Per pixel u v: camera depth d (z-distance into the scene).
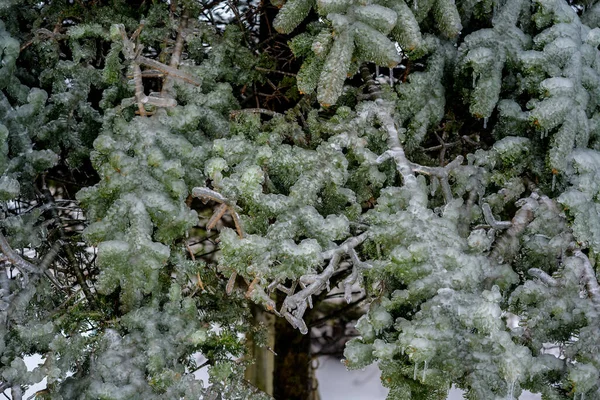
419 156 2.04
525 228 1.70
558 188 1.73
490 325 1.24
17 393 1.39
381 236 1.44
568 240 1.65
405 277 1.37
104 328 1.72
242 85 2.23
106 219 1.46
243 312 2.00
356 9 1.52
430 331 1.28
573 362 1.55
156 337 1.55
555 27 1.69
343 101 2.00
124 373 1.47
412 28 1.58
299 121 2.06
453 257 1.36
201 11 2.09
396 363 1.39
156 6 1.93
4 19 1.86
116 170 1.51
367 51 1.55
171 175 1.50
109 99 1.83
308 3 1.60
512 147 1.71
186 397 1.50
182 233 1.54
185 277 1.74
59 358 1.51
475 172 1.82
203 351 1.78
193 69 1.82
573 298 1.52
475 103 1.74
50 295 1.81
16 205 2.07
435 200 1.96
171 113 1.64
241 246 1.40
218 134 1.80
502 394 1.29
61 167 2.31
